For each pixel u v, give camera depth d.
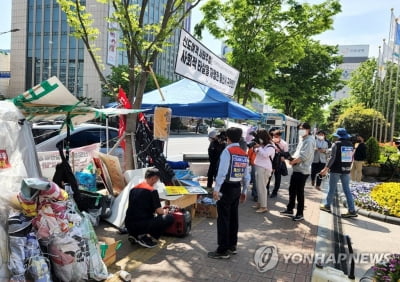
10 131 3.65
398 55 17.17
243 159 4.69
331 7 14.10
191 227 6.00
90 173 6.88
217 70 8.67
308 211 7.54
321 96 26.95
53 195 3.41
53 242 3.41
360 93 35.62
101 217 5.86
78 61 57.50
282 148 8.82
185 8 8.42
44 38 59.00
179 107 8.06
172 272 4.20
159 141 7.41
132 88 7.89
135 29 7.35
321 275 2.98
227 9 14.49
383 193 8.05
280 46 14.80
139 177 6.37
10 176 3.47
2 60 63.53
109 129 9.10
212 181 9.24
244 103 15.48
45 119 5.03
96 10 48.69
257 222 6.52
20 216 3.33
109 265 4.23
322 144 10.71
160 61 62.09
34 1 58.66
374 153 14.18
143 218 4.94
